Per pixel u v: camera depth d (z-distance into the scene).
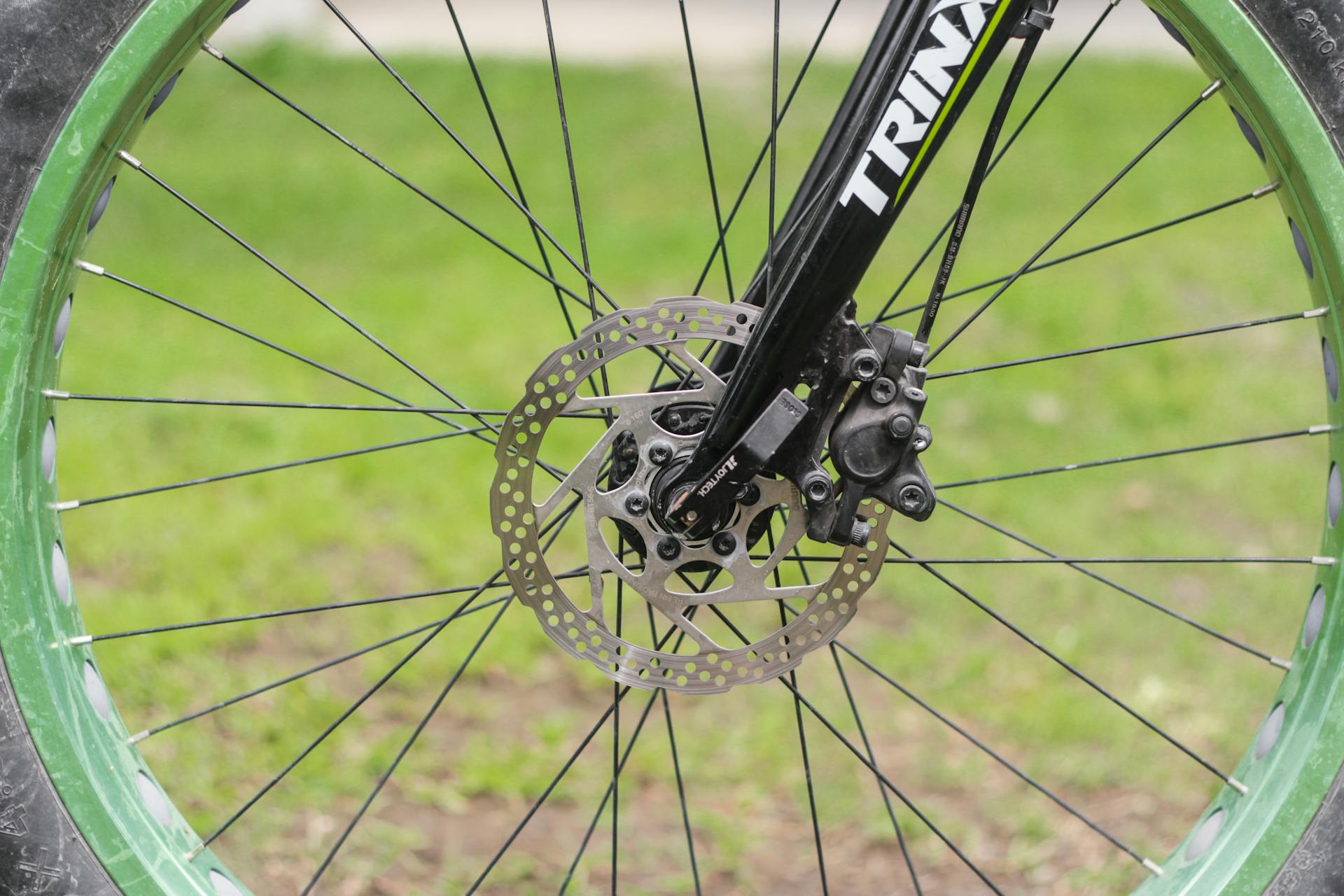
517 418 1.61
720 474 1.53
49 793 1.56
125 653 2.86
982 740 2.76
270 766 2.58
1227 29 1.52
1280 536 3.54
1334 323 1.63
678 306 1.59
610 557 1.62
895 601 3.28
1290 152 1.54
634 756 2.70
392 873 2.33
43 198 1.48
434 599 3.25
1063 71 1.63
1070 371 4.58
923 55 1.45
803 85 8.76
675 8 11.10
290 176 6.97
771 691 2.93
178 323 4.90
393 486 3.82
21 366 1.51
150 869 1.60
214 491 3.71
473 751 2.69
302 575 3.31
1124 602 3.25
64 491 3.62
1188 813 2.51
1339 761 1.62
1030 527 3.58
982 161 1.53
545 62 9.47
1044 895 2.30
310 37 9.88
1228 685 2.90
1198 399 4.35
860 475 1.56
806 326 1.49
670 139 7.66
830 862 2.41
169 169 7.04
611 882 2.32
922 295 5.21
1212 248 5.81
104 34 1.47
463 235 6.09
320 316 5.05
